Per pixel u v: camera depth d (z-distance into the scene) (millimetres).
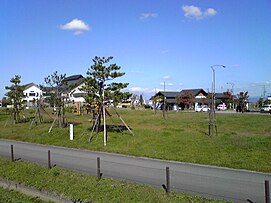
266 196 6477
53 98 25844
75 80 61219
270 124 26156
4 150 15680
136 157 12938
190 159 11844
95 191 8516
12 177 10656
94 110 19297
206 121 29906
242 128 22797
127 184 8680
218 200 7211
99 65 17281
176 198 7449
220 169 10469
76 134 19188
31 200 9070
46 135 20062
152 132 19344
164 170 10422
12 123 30766
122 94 17578
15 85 29672
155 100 62031
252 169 10305
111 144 15734
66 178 9719
